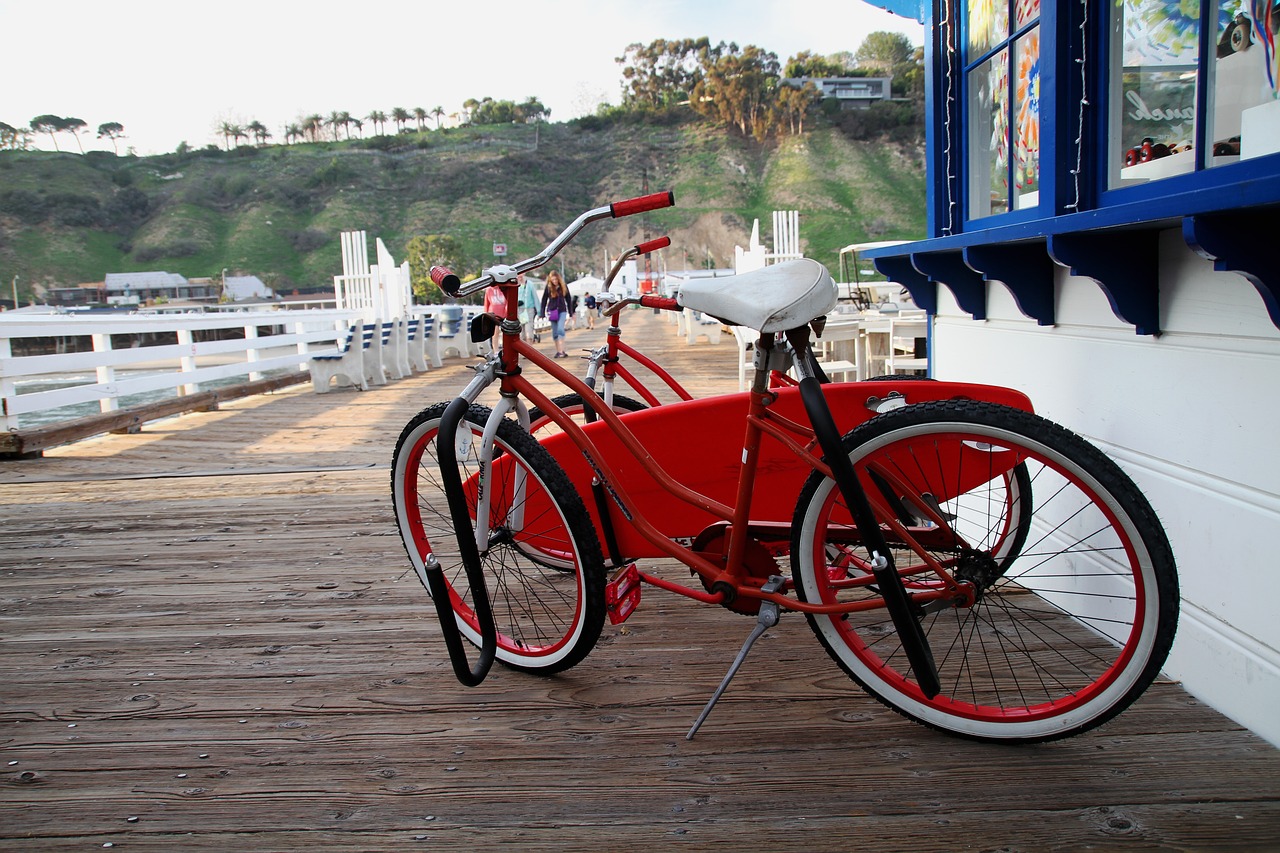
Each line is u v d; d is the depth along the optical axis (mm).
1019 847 1519
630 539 2279
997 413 1693
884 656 2287
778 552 2230
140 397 12172
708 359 12398
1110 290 1999
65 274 102750
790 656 2363
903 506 1964
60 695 2262
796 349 1777
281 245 110062
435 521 3910
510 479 2336
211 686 2293
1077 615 2455
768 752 1873
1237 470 1806
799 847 1550
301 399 9719
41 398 6375
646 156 125750
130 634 2674
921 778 1746
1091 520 2361
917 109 124062
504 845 1589
